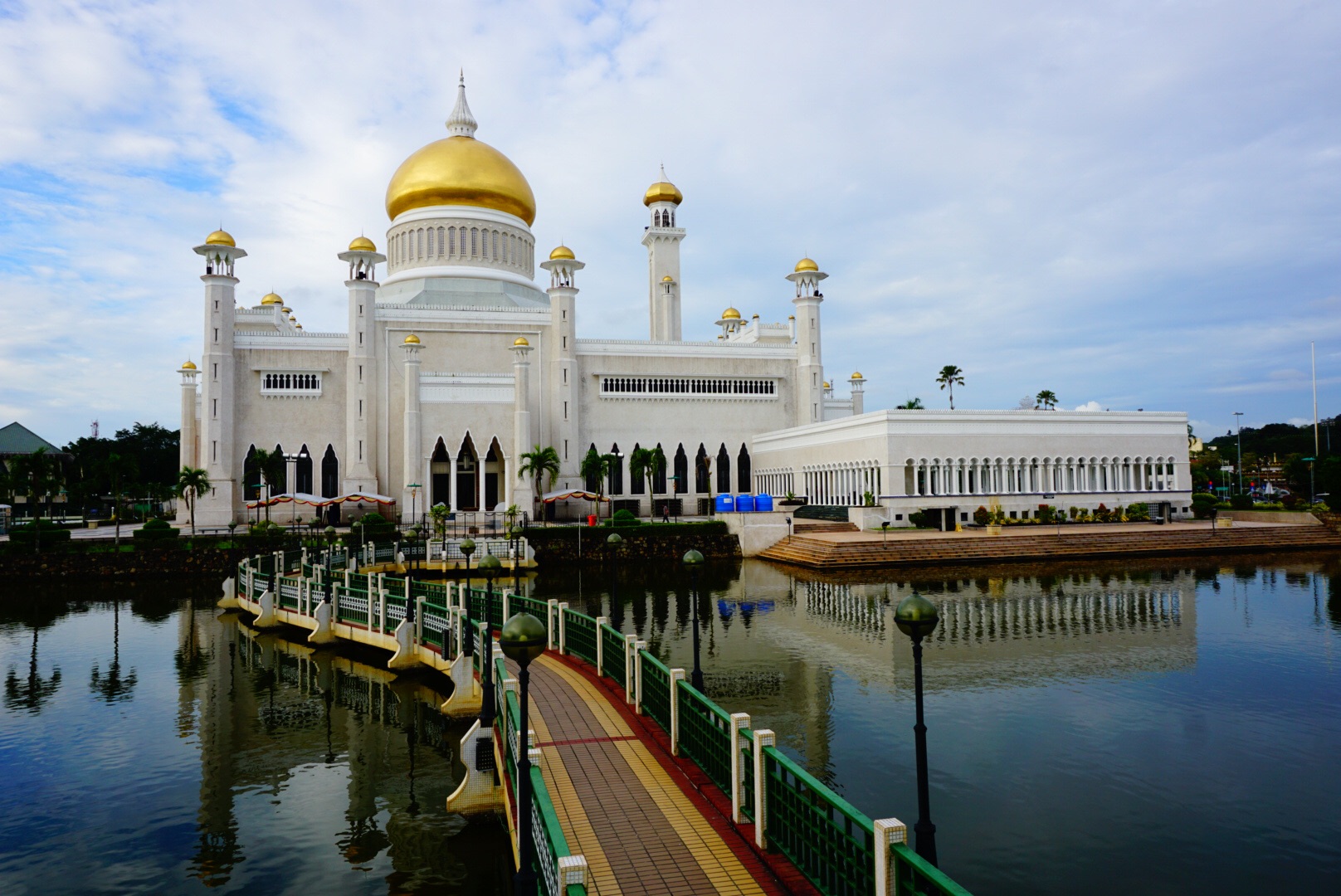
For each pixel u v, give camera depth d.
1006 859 15.61
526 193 91.38
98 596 52.41
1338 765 20.17
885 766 20.20
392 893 15.88
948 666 29.94
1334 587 47.34
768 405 91.94
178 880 16.48
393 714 27.55
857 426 71.56
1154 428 76.25
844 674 29.02
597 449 86.19
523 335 84.69
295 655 35.88
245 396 76.50
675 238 99.12
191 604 49.44
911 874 9.02
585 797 14.43
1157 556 61.91
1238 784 19.02
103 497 116.31
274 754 23.77
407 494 75.88
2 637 40.28
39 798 20.69
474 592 33.97
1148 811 17.66
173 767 22.77
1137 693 26.38
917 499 67.88
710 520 70.81
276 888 16.11
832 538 61.88
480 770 18.38
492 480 84.44
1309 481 93.06
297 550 52.06
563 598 47.44
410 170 88.56
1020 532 63.81
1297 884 14.70
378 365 80.00
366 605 35.03
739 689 27.34
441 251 88.06
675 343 89.00
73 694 30.25
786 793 11.91
